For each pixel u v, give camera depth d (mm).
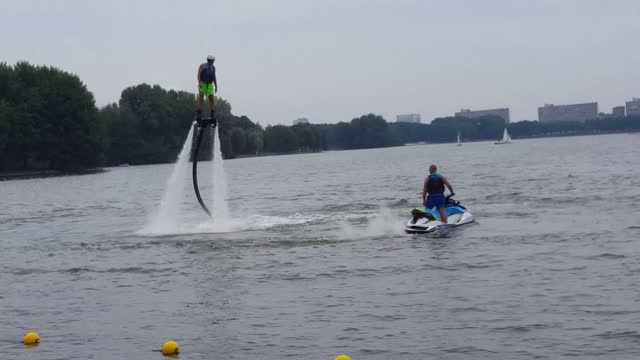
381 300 13484
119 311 13375
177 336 11648
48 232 26609
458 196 36031
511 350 10391
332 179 60812
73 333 11969
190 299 14164
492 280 14828
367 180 56750
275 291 14594
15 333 12047
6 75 104938
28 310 13633
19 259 19984
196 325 12258
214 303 13766
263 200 38688
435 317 12188
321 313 12719
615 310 12117
